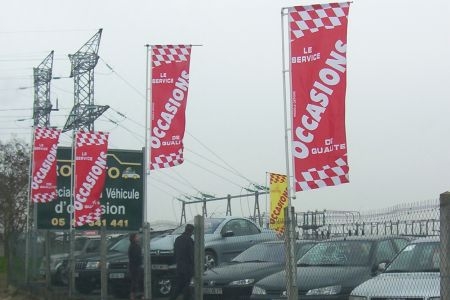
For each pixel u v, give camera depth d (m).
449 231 7.48
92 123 35.69
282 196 21.02
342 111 10.09
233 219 19.67
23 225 38.38
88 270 19.06
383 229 13.08
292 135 10.21
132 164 19.27
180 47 15.23
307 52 10.24
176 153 15.04
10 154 40.06
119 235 22.77
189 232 14.88
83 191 17.12
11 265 25.84
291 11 10.36
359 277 11.94
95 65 38.88
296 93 10.24
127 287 19.12
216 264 18.48
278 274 12.95
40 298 20.28
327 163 10.05
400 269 11.06
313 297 11.80
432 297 9.69
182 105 15.13
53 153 20.56
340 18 10.19
